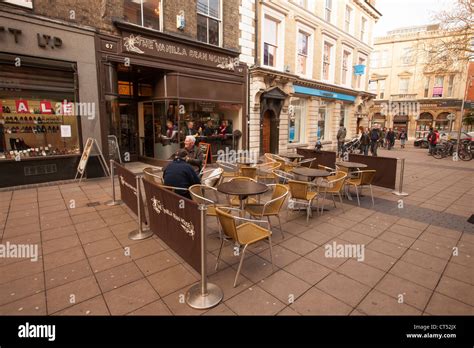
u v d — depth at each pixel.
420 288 3.07
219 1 10.56
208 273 3.33
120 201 5.97
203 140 10.71
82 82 7.56
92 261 3.56
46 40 6.82
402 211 5.74
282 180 7.47
